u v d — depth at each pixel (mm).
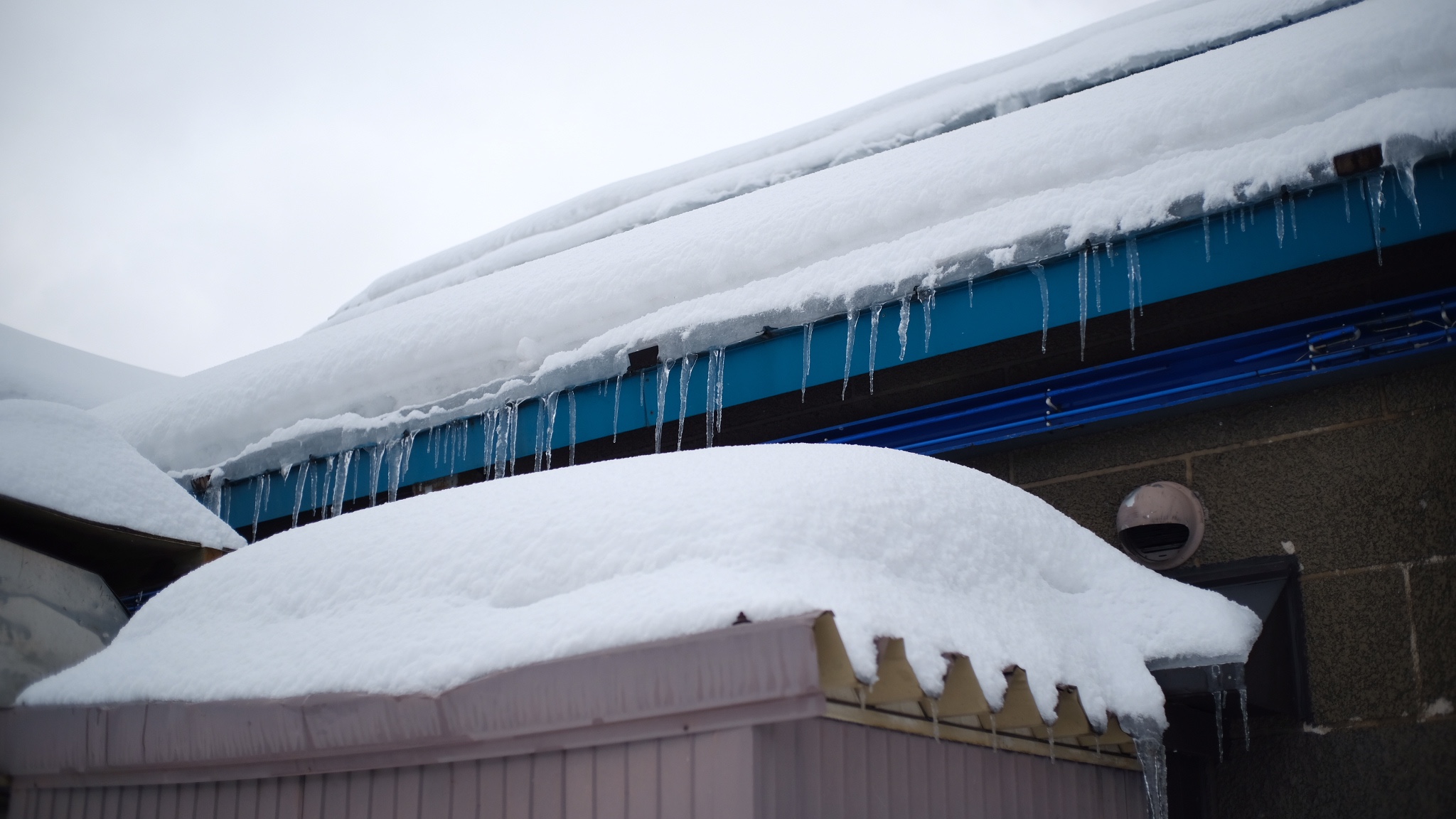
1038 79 6102
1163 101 4449
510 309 5746
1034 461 4672
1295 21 5609
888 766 2777
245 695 2951
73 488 4215
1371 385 4027
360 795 2912
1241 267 3936
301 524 6344
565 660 2496
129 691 3230
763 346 4828
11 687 3828
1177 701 3785
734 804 2363
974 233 4453
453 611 2869
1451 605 3701
